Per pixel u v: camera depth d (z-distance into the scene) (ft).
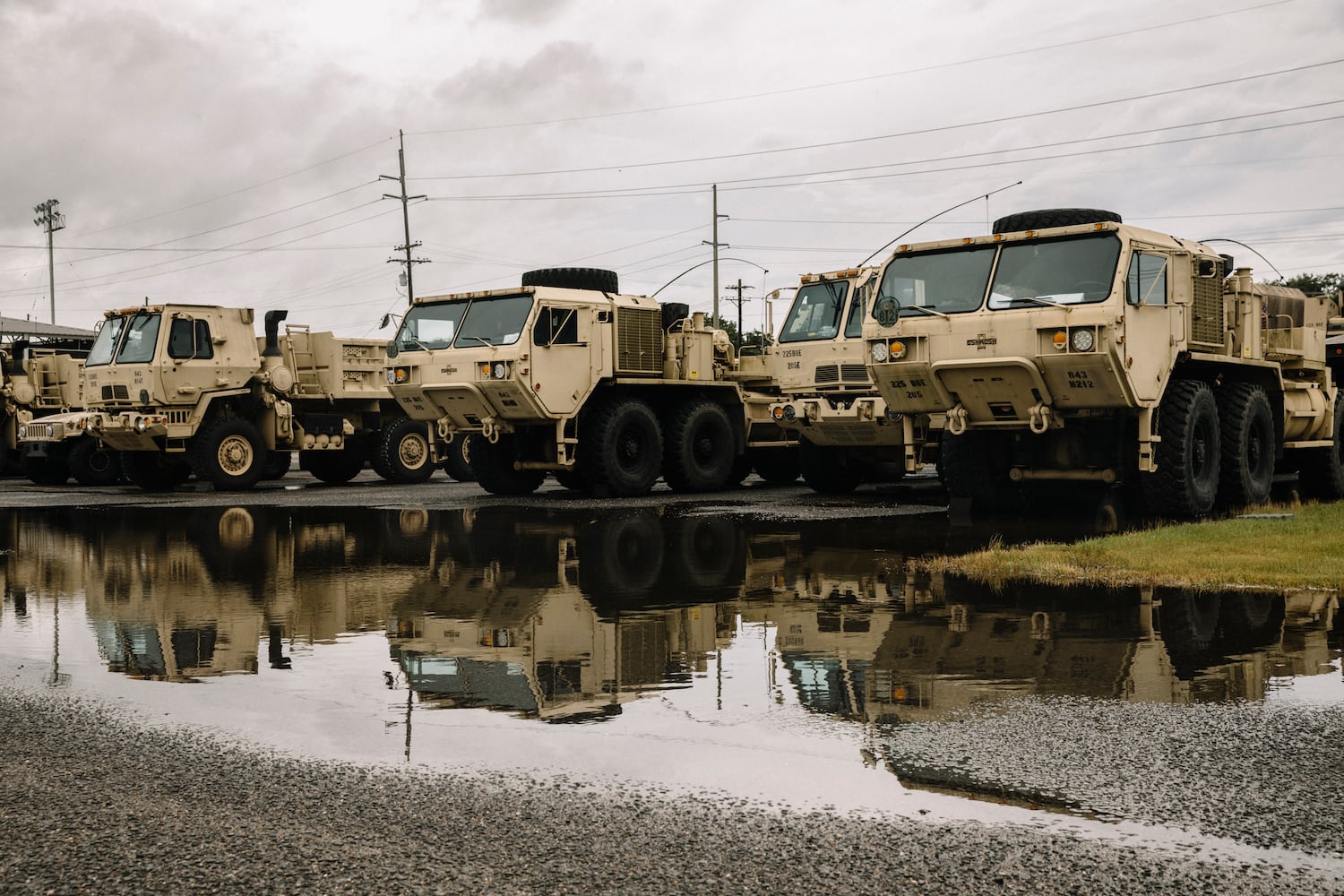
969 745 13.66
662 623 21.34
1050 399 37.04
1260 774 12.59
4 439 83.10
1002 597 23.30
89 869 10.44
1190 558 26.50
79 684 17.40
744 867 10.28
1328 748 13.48
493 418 51.80
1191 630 19.89
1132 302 35.53
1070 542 31.99
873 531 35.68
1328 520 33.17
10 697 16.62
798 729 14.38
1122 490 47.37
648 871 10.23
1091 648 18.65
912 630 20.26
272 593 25.44
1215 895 9.66
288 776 12.90
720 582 25.88
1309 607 21.80
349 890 9.93
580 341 51.88
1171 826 11.14
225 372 63.57
